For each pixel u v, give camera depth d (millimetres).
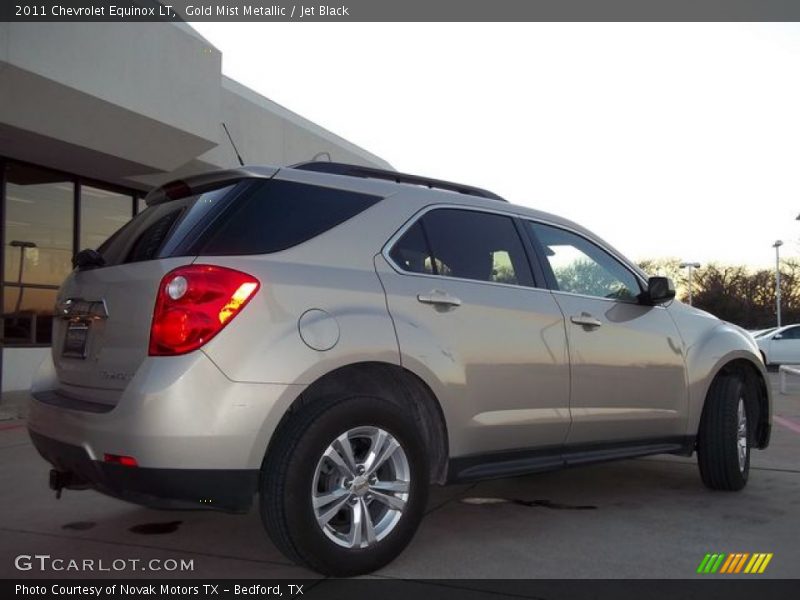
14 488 5492
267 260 3496
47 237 12234
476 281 4227
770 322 57844
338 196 3934
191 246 3438
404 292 3859
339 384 3924
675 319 5254
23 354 11875
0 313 11461
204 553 4023
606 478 5918
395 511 3691
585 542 4211
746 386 5824
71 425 3453
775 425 9109
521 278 4496
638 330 4910
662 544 4180
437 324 3920
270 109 15234
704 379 5242
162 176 13047
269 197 3711
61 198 12461
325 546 3428
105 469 3279
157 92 10875
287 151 15500
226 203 3619
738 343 5559
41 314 12180
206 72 11898
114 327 3516
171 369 3189
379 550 3602
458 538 4281
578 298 4715
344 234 3812
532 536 4328
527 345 4270
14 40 8648
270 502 3352
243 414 3232
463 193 4758
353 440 3684
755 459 6766
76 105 9789
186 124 11445
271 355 3322
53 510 4879
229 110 13555
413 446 3725
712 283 61906
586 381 4555
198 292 3262
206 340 3230
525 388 4242
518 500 5188
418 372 3791
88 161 11578
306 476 3359
